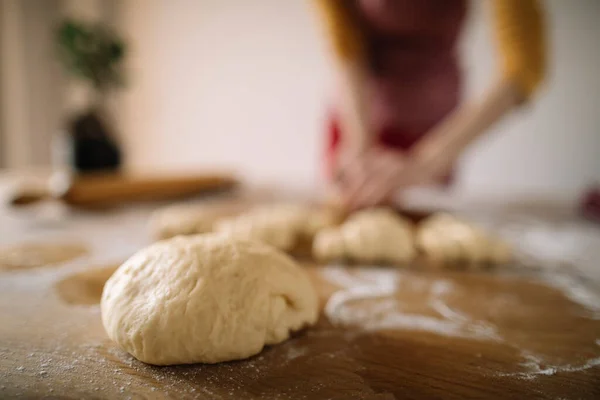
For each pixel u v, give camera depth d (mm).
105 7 3607
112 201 1686
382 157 1571
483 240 1158
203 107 3477
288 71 3113
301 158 3211
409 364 627
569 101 2389
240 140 3396
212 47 3340
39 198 1612
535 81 1363
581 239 1397
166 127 3646
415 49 1802
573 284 1011
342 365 619
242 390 548
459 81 1897
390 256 1130
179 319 605
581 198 1921
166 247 727
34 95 3551
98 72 2111
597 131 2367
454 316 816
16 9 3367
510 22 1327
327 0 1625
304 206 1814
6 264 1055
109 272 1010
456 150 1458
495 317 815
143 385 551
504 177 2594
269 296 673
